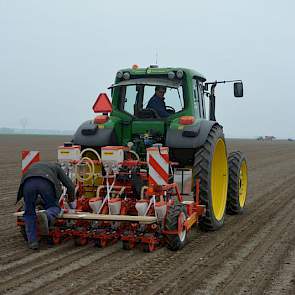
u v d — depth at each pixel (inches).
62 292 168.7
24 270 195.0
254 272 196.1
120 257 216.5
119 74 290.0
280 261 213.3
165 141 266.1
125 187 248.7
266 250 233.6
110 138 275.0
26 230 230.8
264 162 947.3
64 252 225.3
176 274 191.5
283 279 187.3
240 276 190.4
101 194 254.1
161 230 225.1
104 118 284.2
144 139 270.5
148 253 224.5
